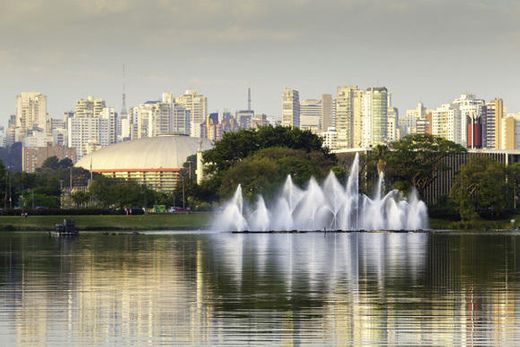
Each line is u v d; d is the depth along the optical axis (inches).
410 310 3198.8
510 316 3070.9
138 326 2915.8
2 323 2967.5
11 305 3324.3
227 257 5403.5
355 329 2859.3
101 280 4099.4
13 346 2647.6
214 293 3636.8
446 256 5541.3
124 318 3051.2
